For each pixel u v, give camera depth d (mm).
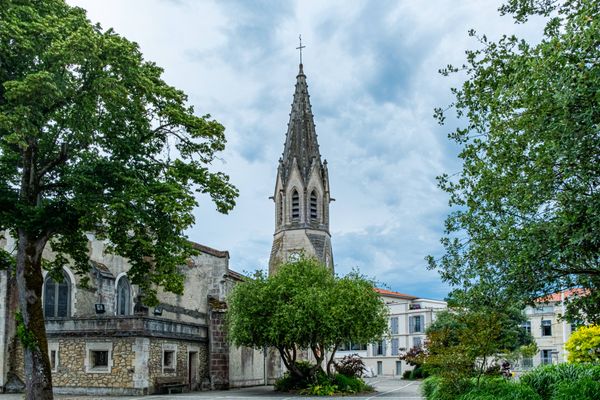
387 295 93062
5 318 28297
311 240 54781
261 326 30438
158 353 29656
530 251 10750
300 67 60500
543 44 10430
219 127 21359
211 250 38938
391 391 33469
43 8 18719
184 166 20984
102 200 18297
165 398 25891
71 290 31656
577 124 9461
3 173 20109
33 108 16781
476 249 12516
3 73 17422
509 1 12688
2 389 27734
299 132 57656
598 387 16109
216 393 30859
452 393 18797
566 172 9969
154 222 19391
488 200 11758
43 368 18531
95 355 28578
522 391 17469
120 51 17438
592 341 24469
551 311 61594
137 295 34719
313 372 31906
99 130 18922
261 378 43062
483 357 19297
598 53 9445
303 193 55656
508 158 11305
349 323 29875
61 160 19500
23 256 18922
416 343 76125
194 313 37344
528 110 10453
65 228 19562
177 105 21062
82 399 25125
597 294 12141
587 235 9625
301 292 30172
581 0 11031
